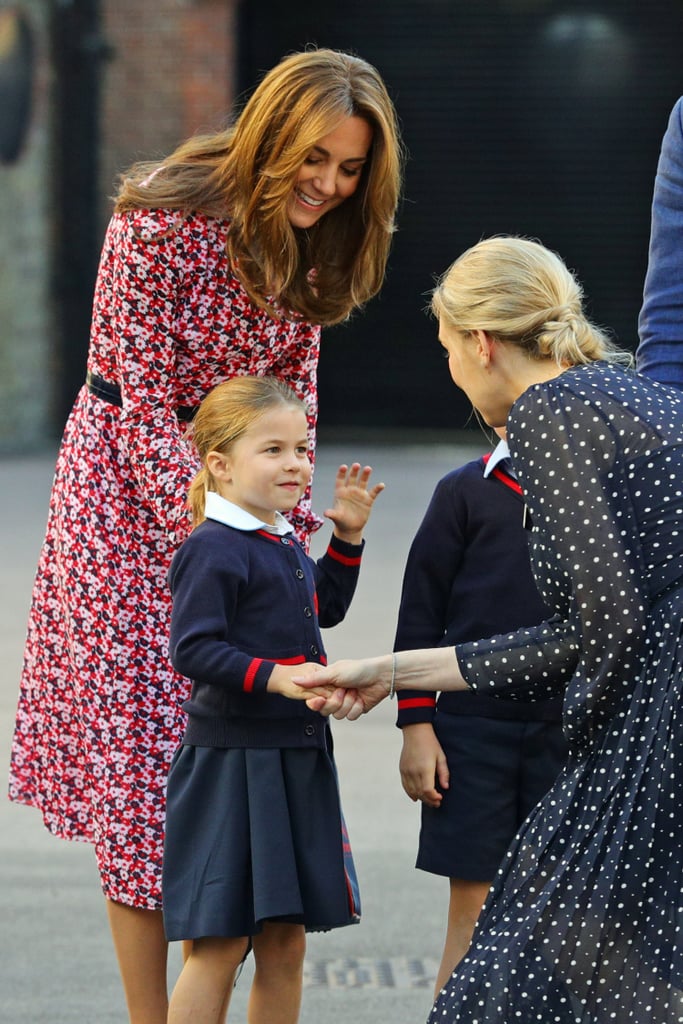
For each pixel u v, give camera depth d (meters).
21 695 13.07
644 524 9.45
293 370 12.88
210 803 11.02
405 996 14.55
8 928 16.22
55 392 58.12
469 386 10.59
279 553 11.38
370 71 11.72
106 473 12.27
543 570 9.59
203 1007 11.05
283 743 11.05
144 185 11.86
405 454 54.84
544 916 9.33
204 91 55.25
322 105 11.23
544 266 10.45
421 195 60.56
